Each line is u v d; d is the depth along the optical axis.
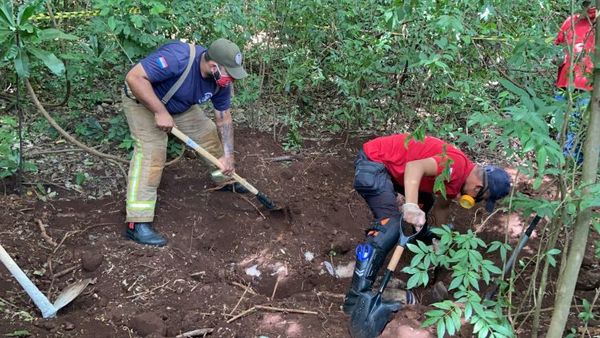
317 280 4.08
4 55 3.59
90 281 3.54
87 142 4.89
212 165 4.38
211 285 3.61
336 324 3.31
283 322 3.30
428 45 4.45
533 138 2.21
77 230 3.96
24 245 3.72
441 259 2.63
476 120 2.39
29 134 4.91
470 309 2.42
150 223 3.98
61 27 5.25
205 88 3.94
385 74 5.23
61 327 3.10
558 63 3.34
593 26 2.47
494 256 4.17
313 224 4.45
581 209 2.28
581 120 2.63
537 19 4.04
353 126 5.61
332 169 5.03
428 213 4.30
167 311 3.35
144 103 3.74
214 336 3.19
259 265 4.08
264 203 4.34
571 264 2.45
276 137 5.34
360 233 4.48
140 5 4.37
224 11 4.81
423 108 5.45
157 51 3.80
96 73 5.19
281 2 5.12
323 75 5.39
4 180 4.29
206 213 4.31
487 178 3.46
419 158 3.61
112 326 3.18
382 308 3.18
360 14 5.21
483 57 4.35
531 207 2.64
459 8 3.41
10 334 2.96
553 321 2.55
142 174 3.89
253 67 5.69
